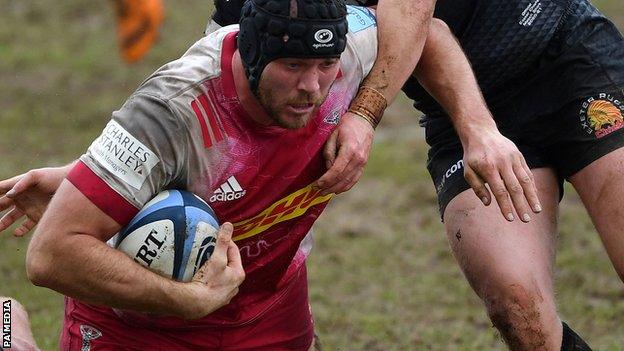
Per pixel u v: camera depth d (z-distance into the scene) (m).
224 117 13.62
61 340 16.08
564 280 27.19
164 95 13.31
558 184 17.53
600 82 17.11
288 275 15.96
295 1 12.68
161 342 15.41
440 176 17.69
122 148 13.16
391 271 28.52
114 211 13.16
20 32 54.41
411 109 45.12
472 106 15.31
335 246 30.44
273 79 12.98
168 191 13.73
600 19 17.56
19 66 49.59
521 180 14.65
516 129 17.45
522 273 15.99
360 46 14.78
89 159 13.19
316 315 25.00
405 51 15.06
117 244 13.62
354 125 14.53
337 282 27.66
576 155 17.14
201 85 13.46
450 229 17.02
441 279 27.80
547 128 17.30
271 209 14.54
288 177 14.33
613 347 22.77
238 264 13.79
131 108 13.35
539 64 17.22
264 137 13.89
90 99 45.34
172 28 54.56
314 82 13.02
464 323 24.69
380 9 15.30
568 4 17.28
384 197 34.78
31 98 45.25
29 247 13.24
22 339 14.02
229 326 15.65
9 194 15.42
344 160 14.25
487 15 17.02
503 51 17.09
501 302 16.06
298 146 14.20
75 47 52.31
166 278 13.46
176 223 13.48
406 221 32.59
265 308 15.91
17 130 41.16
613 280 27.34
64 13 57.06
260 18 12.81
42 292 25.84
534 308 15.87
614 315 24.86
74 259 13.02
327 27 12.79
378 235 31.41
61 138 40.47
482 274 16.34
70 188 13.10
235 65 13.45
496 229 16.42
